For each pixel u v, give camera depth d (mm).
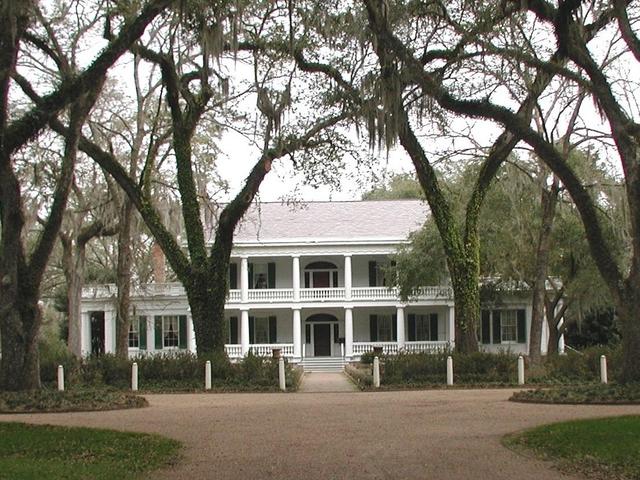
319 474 9359
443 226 26844
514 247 35625
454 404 17609
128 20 20625
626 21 17562
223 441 11977
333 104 26016
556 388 20453
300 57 25500
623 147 18141
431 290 47031
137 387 25422
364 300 47406
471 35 21359
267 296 47625
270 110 23672
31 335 19016
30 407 17047
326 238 47281
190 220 27391
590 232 19141
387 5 20375
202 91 26844
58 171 29844
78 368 26922
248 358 26703
